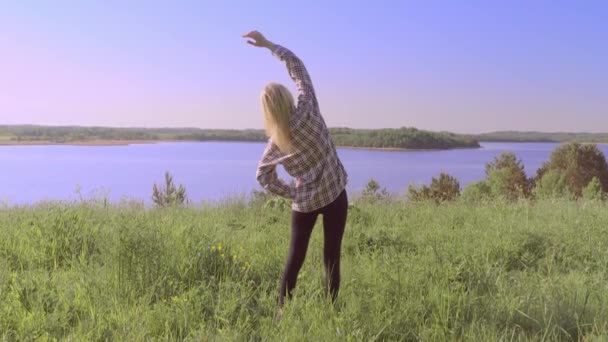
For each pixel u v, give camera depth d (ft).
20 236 20.57
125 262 15.98
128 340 11.79
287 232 24.43
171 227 21.01
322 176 13.51
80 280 15.75
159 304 13.92
